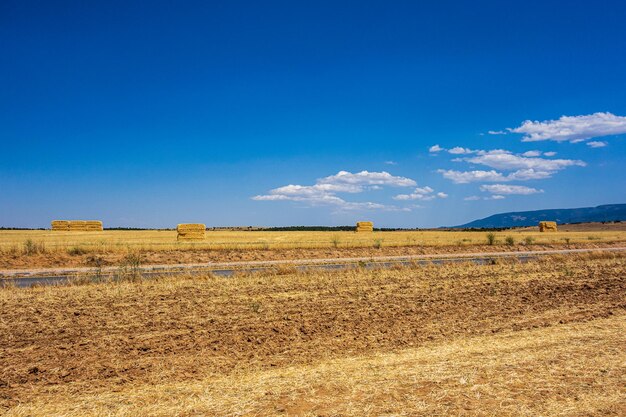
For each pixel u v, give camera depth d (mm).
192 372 10320
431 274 27078
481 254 44469
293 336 13398
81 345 12367
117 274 25031
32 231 67875
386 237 60938
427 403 7891
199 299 18781
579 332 13133
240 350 12055
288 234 71125
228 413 7648
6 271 28641
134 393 8867
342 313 16453
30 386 9422
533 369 9570
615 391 8336
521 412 7527
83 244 39188
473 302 18609
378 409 7680
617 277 26062
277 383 9172
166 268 30453
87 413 7844
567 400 7965
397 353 11562
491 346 11859
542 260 35688
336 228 133125
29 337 13086
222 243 44562
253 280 24031
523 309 17188
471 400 7992
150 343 12555
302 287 21938
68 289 20922
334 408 7746
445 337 13250
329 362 10852
